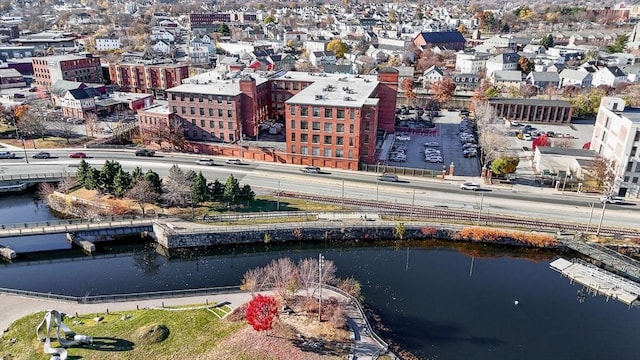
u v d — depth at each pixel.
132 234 93.62
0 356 57.69
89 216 98.56
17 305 67.88
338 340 61.44
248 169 121.88
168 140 133.12
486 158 125.75
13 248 90.75
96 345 59.28
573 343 64.50
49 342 57.56
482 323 68.44
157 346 59.38
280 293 69.81
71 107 169.25
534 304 73.38
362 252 89.44
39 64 198.12
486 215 97.31
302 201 103.69
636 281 80.12
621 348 63.62
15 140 144.38
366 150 122.19
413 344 63.59
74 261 87.31
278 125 144.25
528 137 154.25
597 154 120.19
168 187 99.81
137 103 181.12
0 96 191.50
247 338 60.50
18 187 114.38
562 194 108.50
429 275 81.31
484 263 85.50
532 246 89.06
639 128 102.25
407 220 94.81
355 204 102.06
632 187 106.94
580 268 82.38
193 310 66.75
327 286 73.56
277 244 91.50
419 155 135.88
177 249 89.88
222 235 89.94
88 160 127.75
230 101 131.38
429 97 199.88
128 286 78.62
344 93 128.88
